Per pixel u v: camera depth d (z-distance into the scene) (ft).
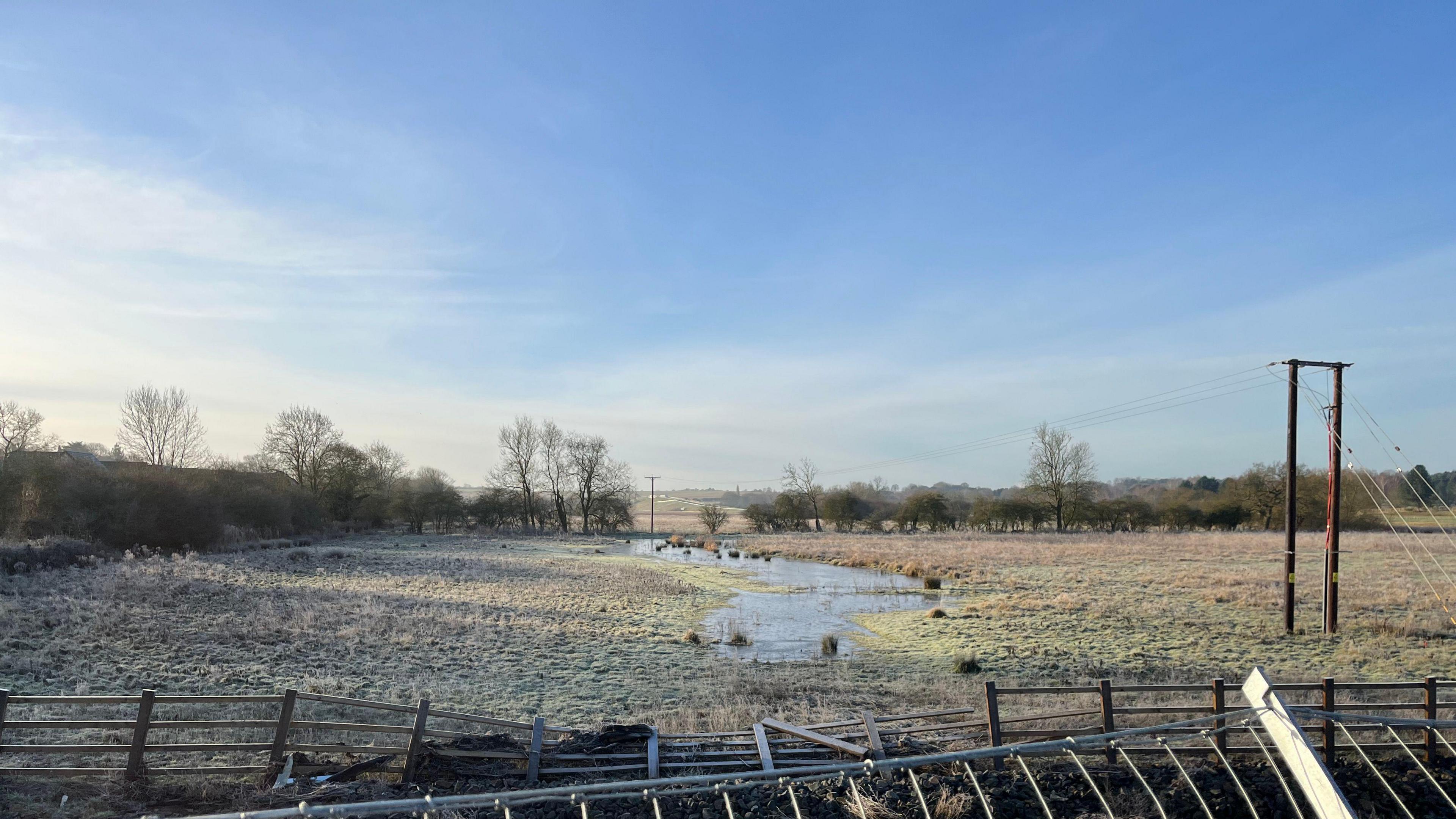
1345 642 71.82
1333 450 76.64
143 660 58.39
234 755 36.29
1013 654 70.28
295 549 173.37
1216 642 73.82
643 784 26.09
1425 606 89.45
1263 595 102.42
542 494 326.03
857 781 33.91
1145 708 36.50
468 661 63.67
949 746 37.09
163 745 32.12
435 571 135.23
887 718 39.24
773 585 135.74
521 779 34.17
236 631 70.59
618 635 78.59
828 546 224.94
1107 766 35.32
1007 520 299.38
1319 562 150.00
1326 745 35.70
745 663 68.23
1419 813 32.81
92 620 71.41
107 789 30.91
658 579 136.05
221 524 169.99
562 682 58.03
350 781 33.32
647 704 51.90
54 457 150.61
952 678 60.54
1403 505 251.80
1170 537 242.99
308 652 64.08
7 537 130.41
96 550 129.18
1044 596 109.09
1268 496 274.16
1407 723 27.96
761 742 36.73
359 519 276.00
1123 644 74.02
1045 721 40.93
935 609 96.63
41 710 43.91
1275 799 33.19
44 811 28.73
